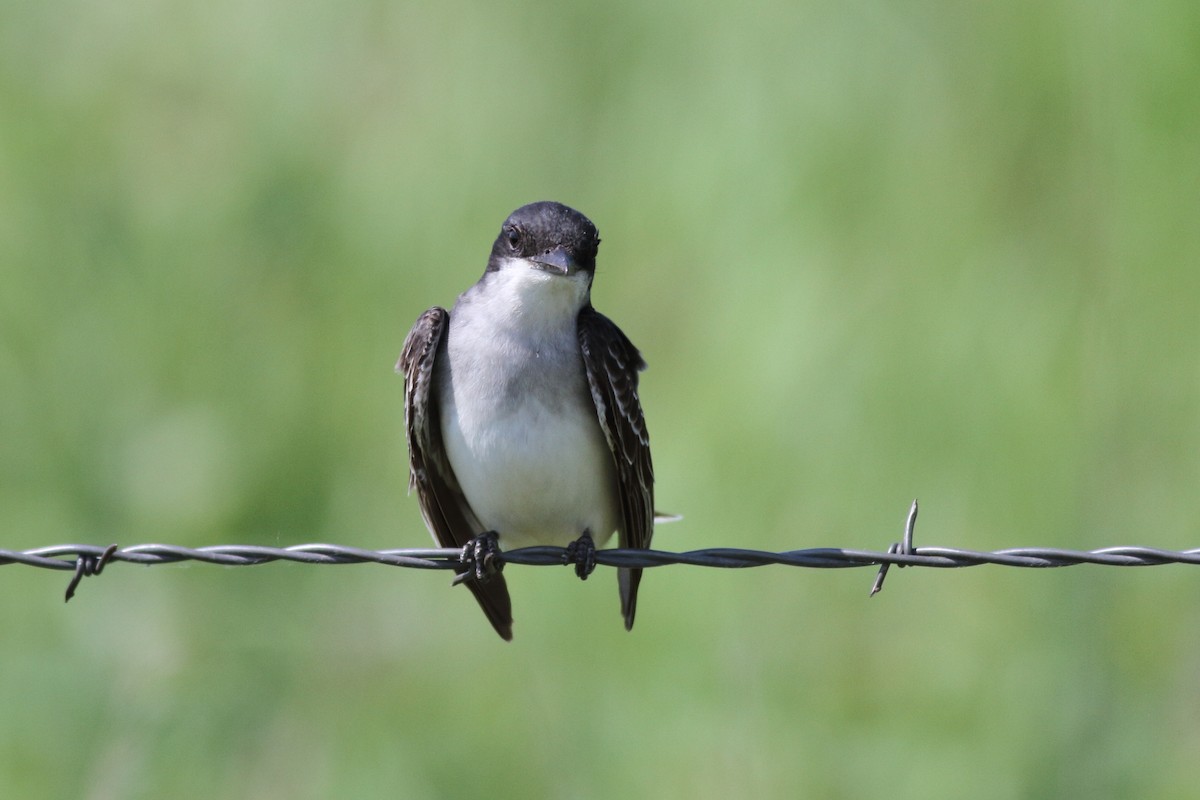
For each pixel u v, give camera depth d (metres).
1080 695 11.41
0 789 11.10
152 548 7.11
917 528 12.61
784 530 12.51
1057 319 13.20
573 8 14.80
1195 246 13.25
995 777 11.44
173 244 14.48
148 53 15.02
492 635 12.17
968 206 13.67
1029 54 13.82
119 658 12.09
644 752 11.62
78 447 13.52
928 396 13.03
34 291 14.04
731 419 12.93
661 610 12.19
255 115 14.70
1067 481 12.56
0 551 7.01
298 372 14.12
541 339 8.17
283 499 13.57
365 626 12.47
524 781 11.52
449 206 14.27
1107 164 13.45
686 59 14.43
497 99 14.69
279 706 11.88
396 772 11.55
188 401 13.91
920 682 12.06
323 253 14.34
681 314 13.63
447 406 8.27
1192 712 11.20
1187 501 12.37
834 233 13.65
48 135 14.66
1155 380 12.90
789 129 13.84
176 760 11.48
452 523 8.78
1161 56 13.38
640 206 14.09
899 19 14.09
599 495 8.50
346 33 14.83
